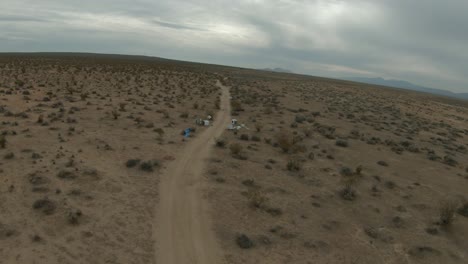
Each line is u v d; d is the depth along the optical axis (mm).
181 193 16641
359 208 17484
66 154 19688
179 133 28234
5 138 21203
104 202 14711
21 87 42469
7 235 11602
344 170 22672
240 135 30000
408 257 13547
